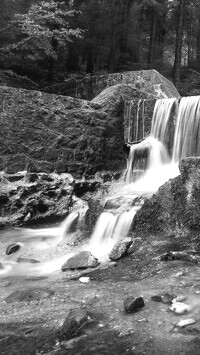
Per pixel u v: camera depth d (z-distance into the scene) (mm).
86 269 5828
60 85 16641
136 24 24984
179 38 20922
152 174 10109
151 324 3775
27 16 14820
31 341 3637
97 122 10797
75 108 10711
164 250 5914
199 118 9320
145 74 13656
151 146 10375
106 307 4246
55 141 10062
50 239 7801
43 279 5559
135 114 11102
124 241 6281
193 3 27922
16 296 4750
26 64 19812
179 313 3953
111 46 20375
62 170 10039
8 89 9922
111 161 10984
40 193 9094
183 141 9719
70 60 21062
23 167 9578
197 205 6359
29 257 6820
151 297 4398
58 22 16281
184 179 6641
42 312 4273
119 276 5305
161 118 10453
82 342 3537
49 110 10234
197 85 23484
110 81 14414
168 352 3291
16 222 8656
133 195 8250
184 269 5160
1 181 8945
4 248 7250
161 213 6684
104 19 20000
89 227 7797
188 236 6254
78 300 4531
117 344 3473
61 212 9117
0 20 16125
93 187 10148
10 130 9633
